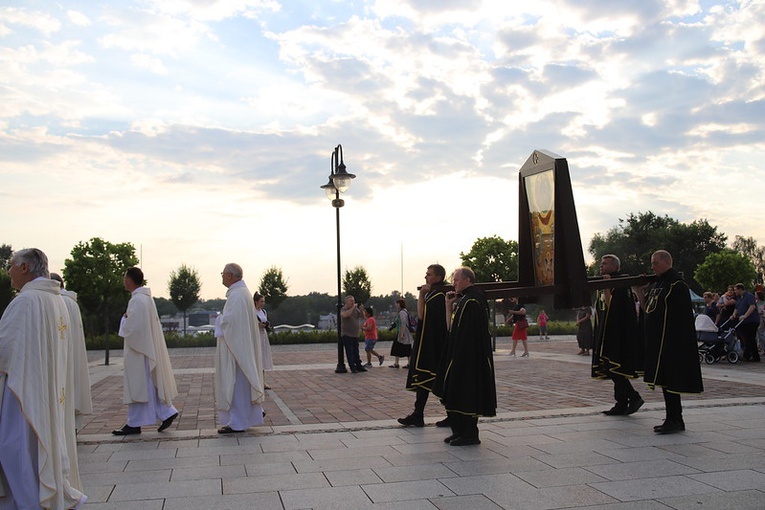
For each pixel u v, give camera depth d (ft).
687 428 24.80
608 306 28.07
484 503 15.93
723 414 27.78
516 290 22.77
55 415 14.35
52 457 14.14
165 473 19.24
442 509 15.52
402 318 55.72
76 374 24.75
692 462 19.56
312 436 24.79
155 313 26.21
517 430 25.08
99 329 109.19
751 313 53.21
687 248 199.11
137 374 25.29
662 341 24.16
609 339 27.84
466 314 22.59
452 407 22.24
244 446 23.04
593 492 16.69
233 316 25.98
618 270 28.14
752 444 21.93
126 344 25.32
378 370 54.70
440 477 18.33
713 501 15.83
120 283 67.56
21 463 13.85
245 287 26.96
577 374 48.08
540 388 39.19
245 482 18.15
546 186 23.29
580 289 22.49
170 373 26.50
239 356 25.70
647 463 19.52
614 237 213.05
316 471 19.24
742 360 55.42
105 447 23.09
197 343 93.15
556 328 114.01
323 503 16.15
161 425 26.14
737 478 17.76
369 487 17.46
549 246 23.25
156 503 16.31
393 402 34.50
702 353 52.90
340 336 52.80
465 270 23.49
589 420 27.04
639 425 25.73
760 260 262.26
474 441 22.57
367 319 58.03
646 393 35.81
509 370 51.47
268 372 53.57
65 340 15.35
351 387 41.88
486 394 22.25
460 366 22.33
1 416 13.97
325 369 56.44
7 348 13.96
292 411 31.76
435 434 24.88
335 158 56.44
